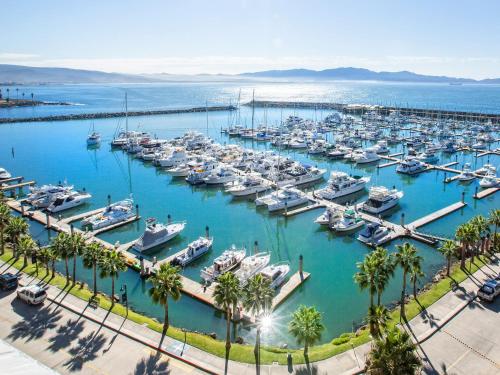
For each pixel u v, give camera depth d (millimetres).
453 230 78375
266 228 81938
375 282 42531
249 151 142125
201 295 54594
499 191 102938
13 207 90438
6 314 45844
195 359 38938
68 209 91562
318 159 142375
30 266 58500
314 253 70500
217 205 96500
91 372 36781
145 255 68875
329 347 42406
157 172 126000
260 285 41375
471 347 39938
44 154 147250
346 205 90688
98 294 53469
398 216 86375
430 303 47688
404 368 28188
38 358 38438
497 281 49312
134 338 41938
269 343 45781
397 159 139750
